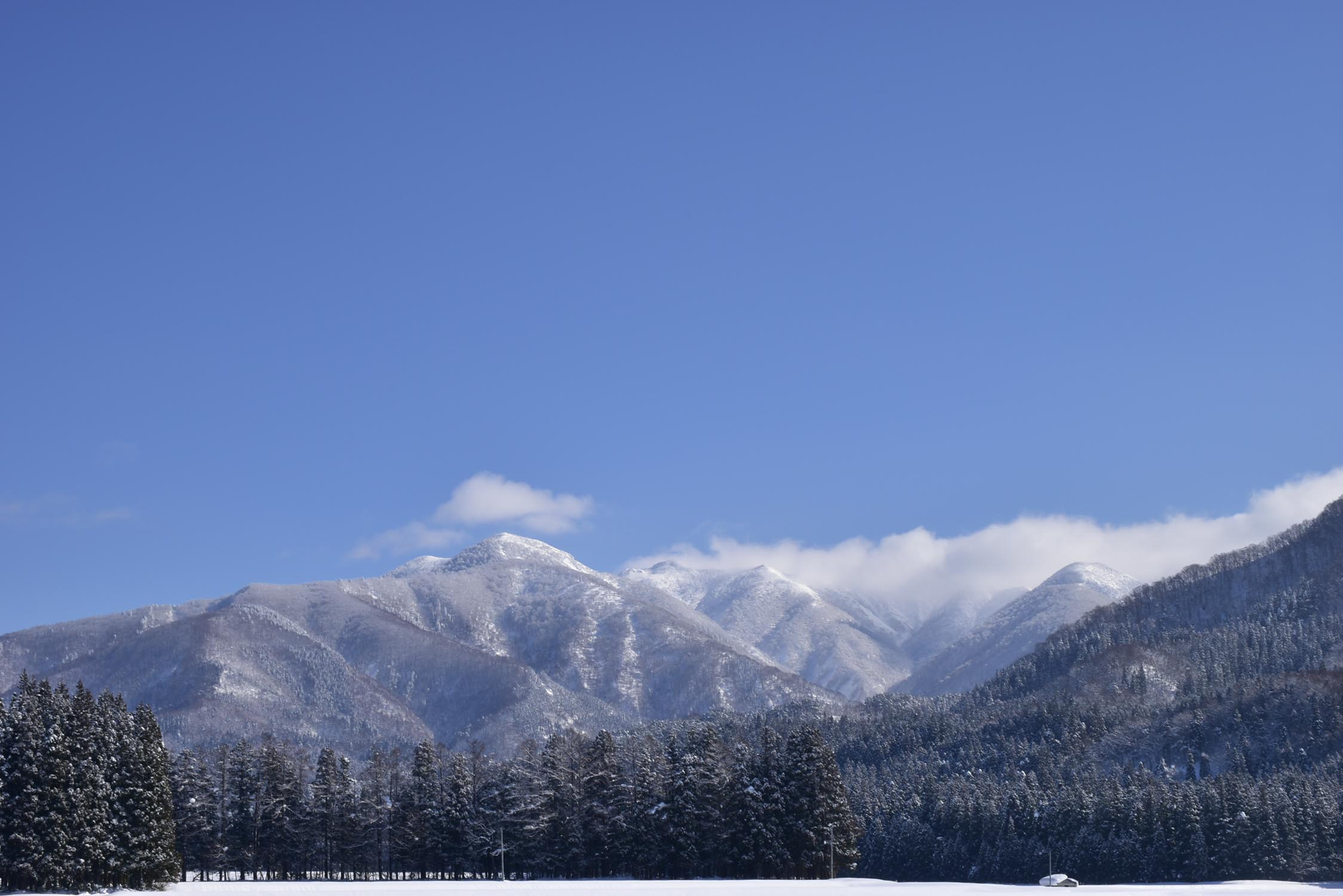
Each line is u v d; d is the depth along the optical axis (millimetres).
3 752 119750
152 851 127875
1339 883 169875
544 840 165125
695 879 151750
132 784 127625
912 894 124812
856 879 151625
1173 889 142875
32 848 117250
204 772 171500
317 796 174750
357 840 175875
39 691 124875
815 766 153500
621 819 160750
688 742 163375
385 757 196000
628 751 185000
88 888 120938
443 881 149250
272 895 122312
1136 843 192500
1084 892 135125
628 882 140625
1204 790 197875
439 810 171375
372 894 121500
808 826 151125
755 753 166375
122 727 129500
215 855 167250
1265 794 192250
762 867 152125
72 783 121625
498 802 167875
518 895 120562
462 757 178375
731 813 156125
